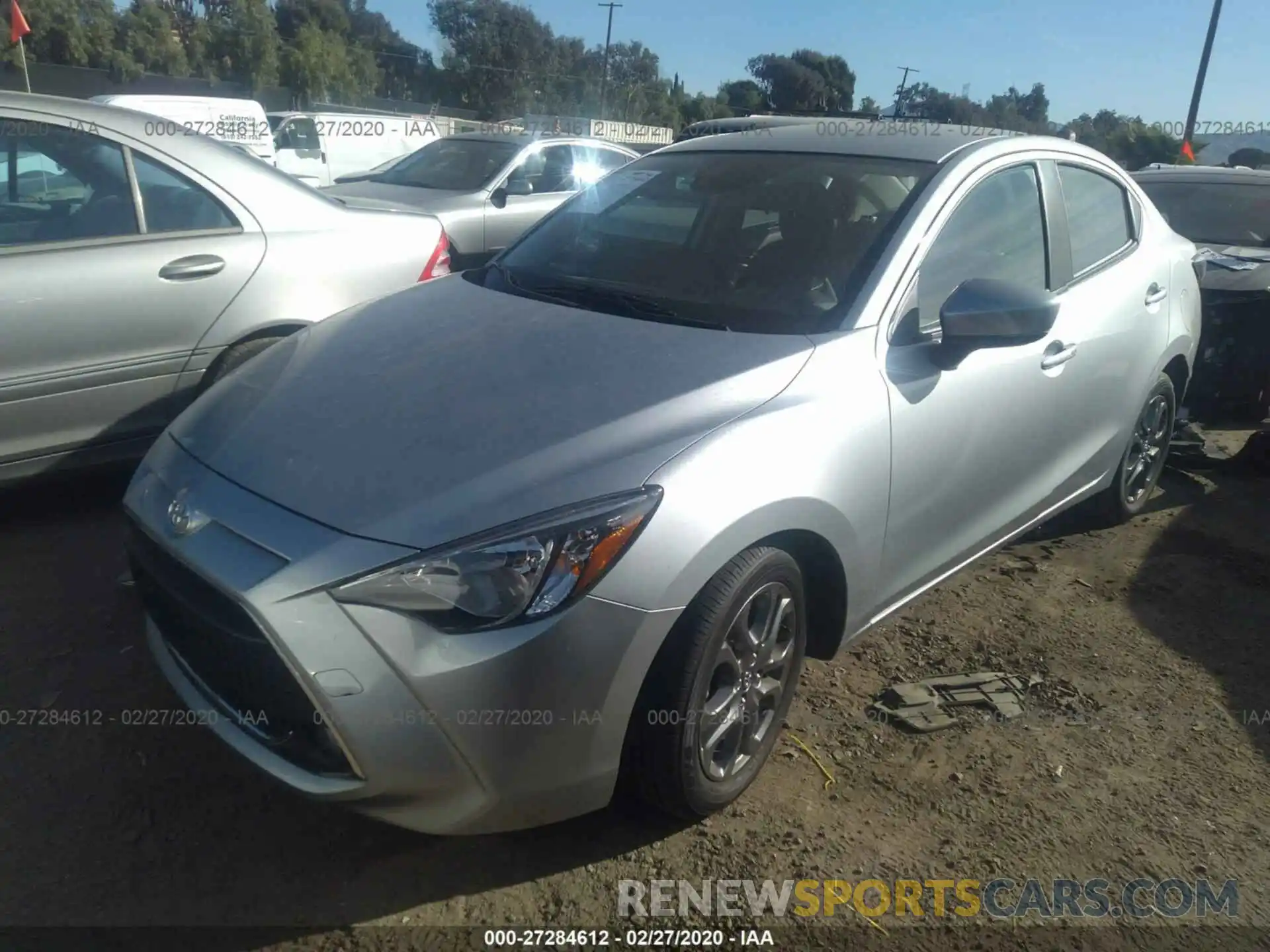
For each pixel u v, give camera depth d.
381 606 2.25
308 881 2.56
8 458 3.95
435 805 2.36
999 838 2.83
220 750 3.00
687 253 3.53
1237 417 6.25
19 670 3.31
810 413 2.79
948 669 3.64
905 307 3.20
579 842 2.74
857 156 3.71
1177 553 4.66
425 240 5.13
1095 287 4.07
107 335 4.07
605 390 2.72
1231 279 6.12
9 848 2.61
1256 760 3.24
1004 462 3.60
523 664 2.29
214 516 2.47
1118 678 3.64
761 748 2.91
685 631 2.51
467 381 2.81
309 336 3.37
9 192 4.00
